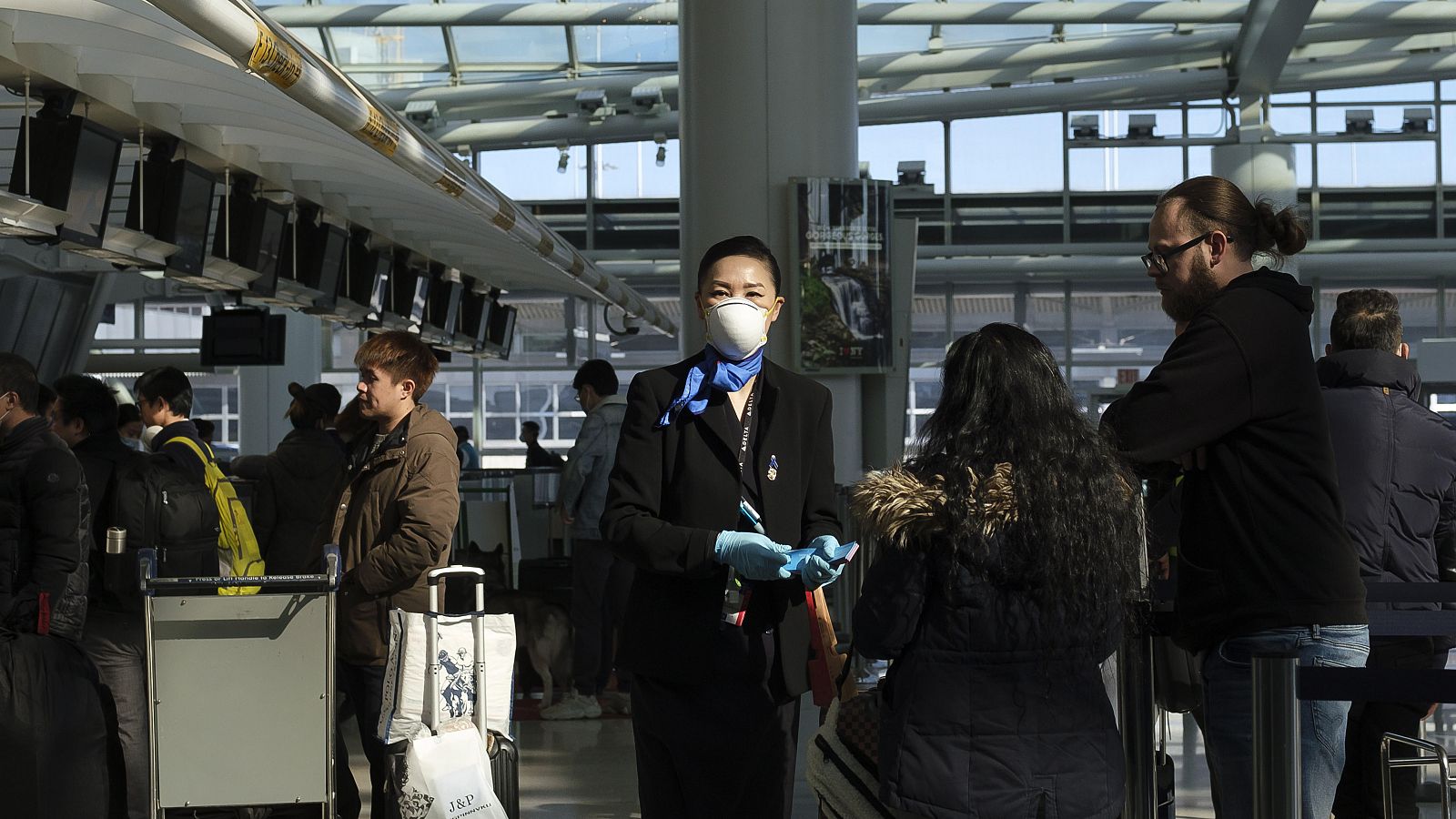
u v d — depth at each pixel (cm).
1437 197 2148
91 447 496
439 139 2048
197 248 784
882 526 266
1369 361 425
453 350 1538
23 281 1576
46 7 495
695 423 305
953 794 263
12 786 428
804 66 992
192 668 407
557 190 2297
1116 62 2002
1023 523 259
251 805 409
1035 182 2216
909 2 1806
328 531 471
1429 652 452
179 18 362
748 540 281
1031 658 265
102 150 657
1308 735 293
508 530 909
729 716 298
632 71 2022
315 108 471
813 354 998
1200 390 286
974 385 271
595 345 2353
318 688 410
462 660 386
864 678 841
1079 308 2247
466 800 373
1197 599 297
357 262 1104
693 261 1009
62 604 441
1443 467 421
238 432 2262
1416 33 1908
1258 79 1975
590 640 784
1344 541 289
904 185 2233
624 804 578
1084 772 266
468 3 1817
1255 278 299
